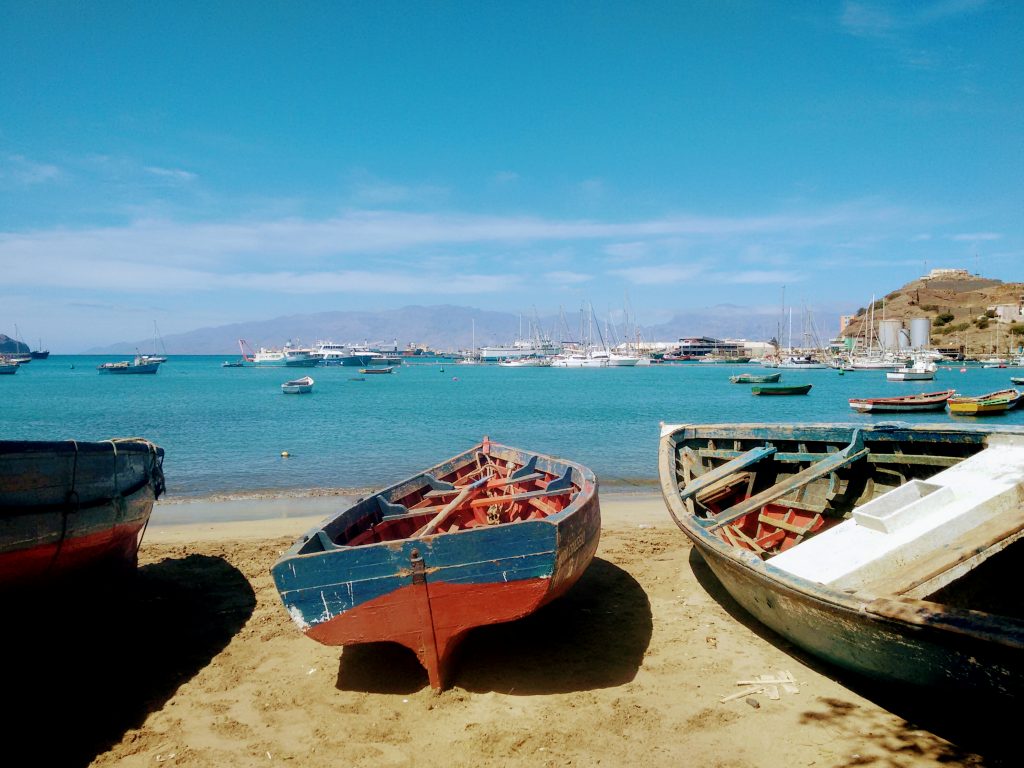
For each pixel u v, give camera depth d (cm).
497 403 5469
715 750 554
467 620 639
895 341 15912
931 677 531
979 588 675
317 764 546
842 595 564
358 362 17300
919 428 930
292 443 2867
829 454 982
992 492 708
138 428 3581
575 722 596
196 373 13300
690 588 939
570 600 896
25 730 598
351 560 621
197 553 1145
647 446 2689
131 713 629
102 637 799
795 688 648
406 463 2288
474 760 546
